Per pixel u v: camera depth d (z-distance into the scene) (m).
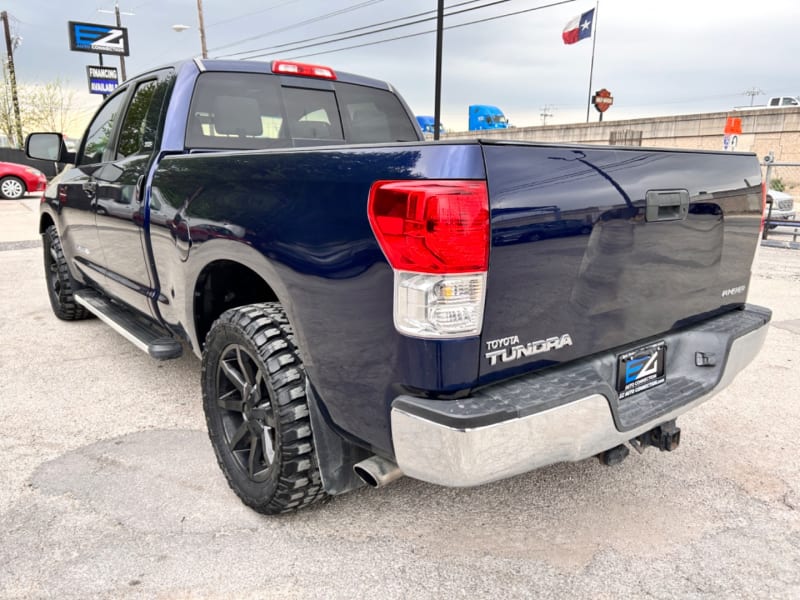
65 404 3.63
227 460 2.58
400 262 1.69
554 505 2.61
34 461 2.93
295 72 3.67
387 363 1.80
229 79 3.38
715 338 2.46
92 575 2.12
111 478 2.78
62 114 35.78
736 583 2.13
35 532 2.36
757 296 6.62
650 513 2.56
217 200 2.42
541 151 1.80
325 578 2.13
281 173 2.07
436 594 2.06
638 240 2.13
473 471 1.69
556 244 1.85
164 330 3.59
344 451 2.26
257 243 2.19
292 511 2.43
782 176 22.06
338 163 1.86
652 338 2.38
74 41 27.75
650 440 2.44
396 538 2.36
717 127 23.33
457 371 1.70
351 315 1.87
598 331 2.09
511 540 2.36
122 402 3.67
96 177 3.83
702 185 2.37
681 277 2.38
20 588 2.05
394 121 4.20
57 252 5.05
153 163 3.10
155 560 2.21
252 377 2.41
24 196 19.14
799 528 2.46
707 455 3.08
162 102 3.28
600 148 1.98
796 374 4.25
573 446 1.89
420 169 1.67
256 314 2.36
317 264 1.95
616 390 2.22
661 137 24.95
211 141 3.27
